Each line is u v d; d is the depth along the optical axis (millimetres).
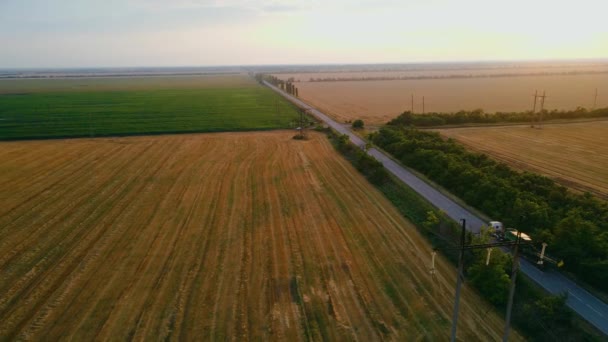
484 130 85875
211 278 29500
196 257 32656
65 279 29391
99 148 71750
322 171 57812
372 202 45594
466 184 46625
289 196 47250
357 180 53781
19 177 54438
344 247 34531
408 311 25828
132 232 37312
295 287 28406
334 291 27969
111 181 52719
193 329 23922
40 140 78938
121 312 25531
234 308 25953
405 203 44875
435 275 30172
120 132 86062
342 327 24172
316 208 43531
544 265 30125
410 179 53500
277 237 36406
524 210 36062
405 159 61188
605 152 65750
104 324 24406
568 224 31047
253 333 23594
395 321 24844
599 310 25766
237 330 23844
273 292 27766
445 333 23734
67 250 33844
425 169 55719
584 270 28734
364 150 66750
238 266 31250
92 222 39625
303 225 39031
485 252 28234
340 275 30031
